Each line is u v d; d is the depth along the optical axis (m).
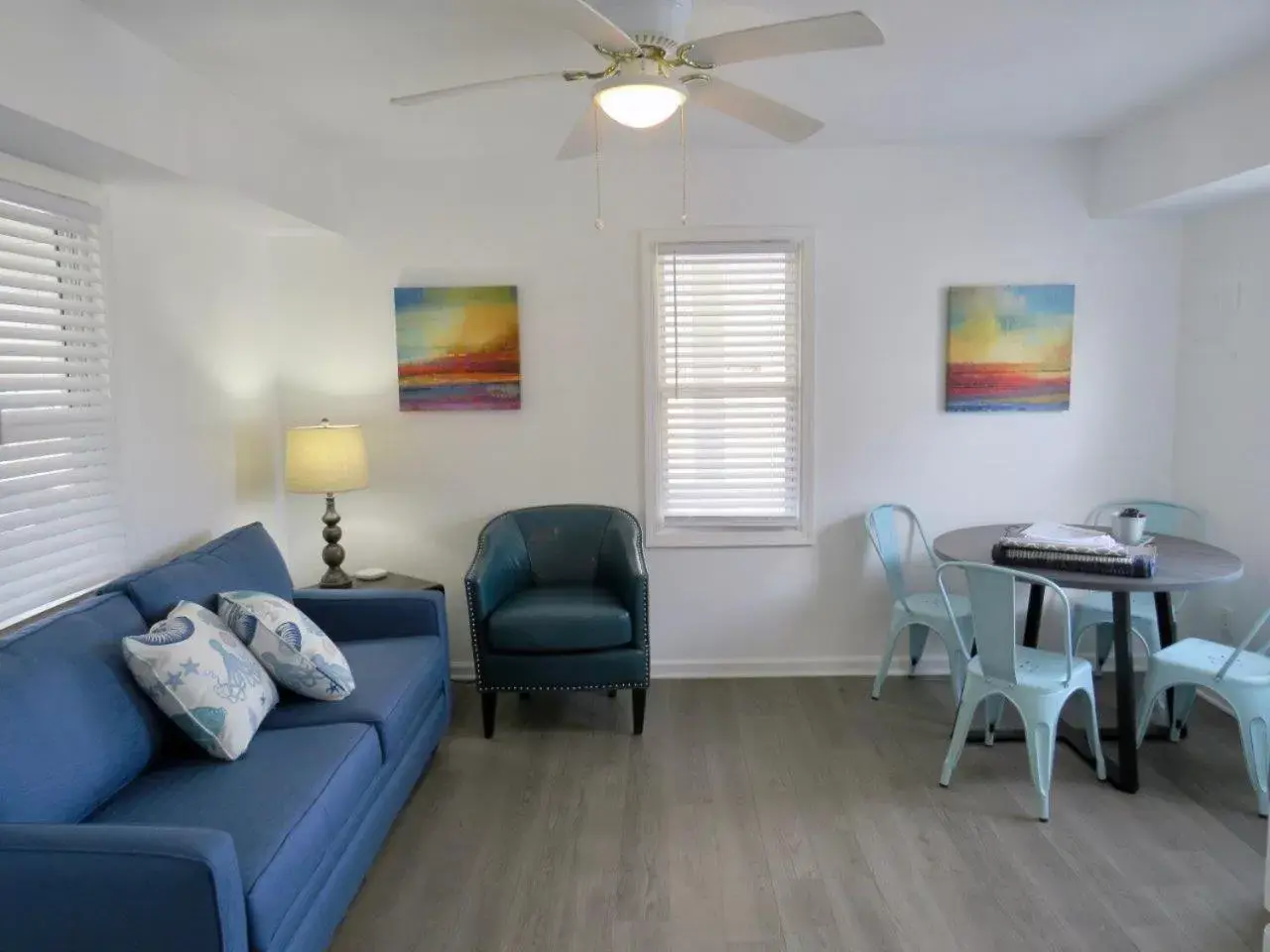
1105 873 2.49
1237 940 2.20
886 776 3.08
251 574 2.95
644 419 3.96
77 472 2.70
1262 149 2.76
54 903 1.58
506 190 3.88
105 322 2.81
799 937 2.24
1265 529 3.38
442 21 2.32
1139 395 3.93
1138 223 3.84
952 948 2.19
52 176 2.57
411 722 2.81
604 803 2.93
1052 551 2.98
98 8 2.23
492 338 3.92
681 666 4.07
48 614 2.56
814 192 3.86
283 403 4.00
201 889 1.57
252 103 3.03
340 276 3.94
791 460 4.02
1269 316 3.33
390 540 4.05
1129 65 2.78
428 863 2.59
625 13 2.02
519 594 3.65
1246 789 2.95
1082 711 3.61
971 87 2.98
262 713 2.41
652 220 3.88
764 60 2.68
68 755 1.94
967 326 3.87
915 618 3.62
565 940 2.25
